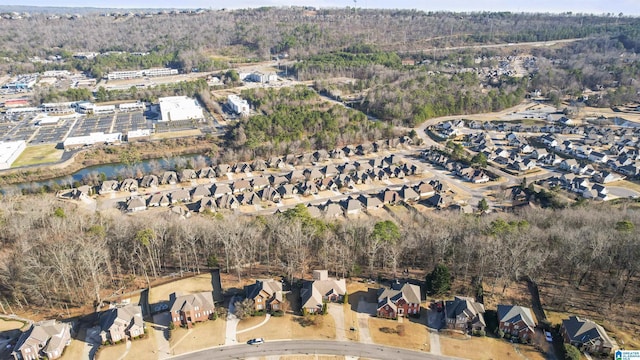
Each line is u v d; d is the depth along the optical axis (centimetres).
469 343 9119
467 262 11006
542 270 11075
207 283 11169
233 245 11562
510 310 9325
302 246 11994
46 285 10538
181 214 15075
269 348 9050
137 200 15838
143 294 10781
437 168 19812
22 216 13225
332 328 9575
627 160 19438
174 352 8969
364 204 16000
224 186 17100
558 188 17088
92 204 16275
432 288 10219
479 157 19462
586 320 8950
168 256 12156
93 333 9500
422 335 9369
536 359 8688
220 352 8956
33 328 8962
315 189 17262
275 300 9981
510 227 11725
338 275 11362
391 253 11500
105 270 11525
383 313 9888
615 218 12794
